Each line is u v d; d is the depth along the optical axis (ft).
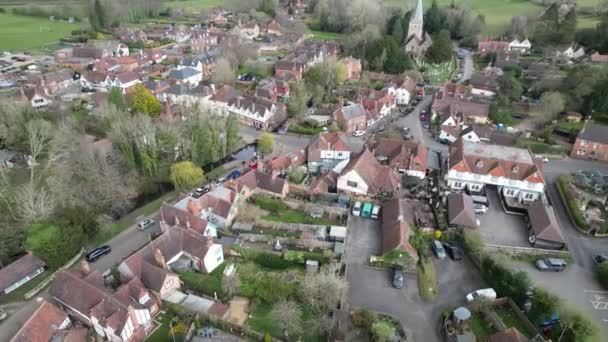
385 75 554.46
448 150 367.66
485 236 261.44
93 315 187.42
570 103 416.87
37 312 188.44
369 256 245.04
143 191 322.34
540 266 235.81
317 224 271.28
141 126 318.45
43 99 455.63
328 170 327.88
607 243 259.19
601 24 595.88
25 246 232.32
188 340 189.37
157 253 220.43
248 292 215.51
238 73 572.92
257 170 306.55
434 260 243.40
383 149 339.16
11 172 332.60
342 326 199.72
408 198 297.12
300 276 231.09
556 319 195.93
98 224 257.96
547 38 623.77
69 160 305.12
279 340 191.93
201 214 268.21
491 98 478.18
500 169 294.66
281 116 431.84
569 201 290.35
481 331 199.41
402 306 212.84
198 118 352.90
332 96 493.36
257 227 269.03
